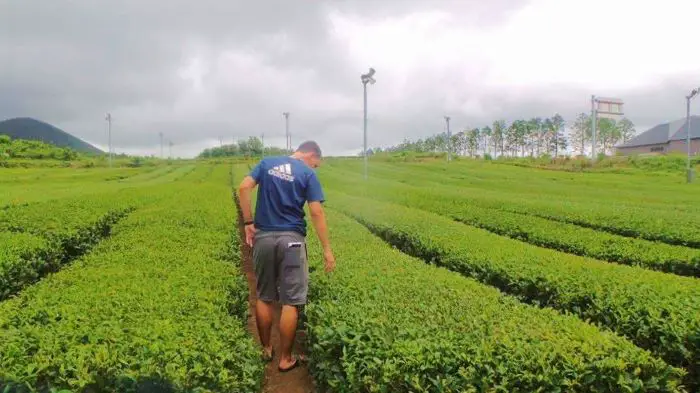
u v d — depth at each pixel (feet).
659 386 14.82
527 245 36.19
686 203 94.32
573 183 159.43
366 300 19.85
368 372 14.67
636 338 20.84
